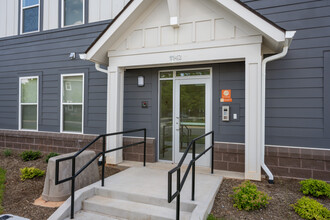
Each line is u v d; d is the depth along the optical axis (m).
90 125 6.64
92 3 6.70
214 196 3.60
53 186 3.79
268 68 4.80
